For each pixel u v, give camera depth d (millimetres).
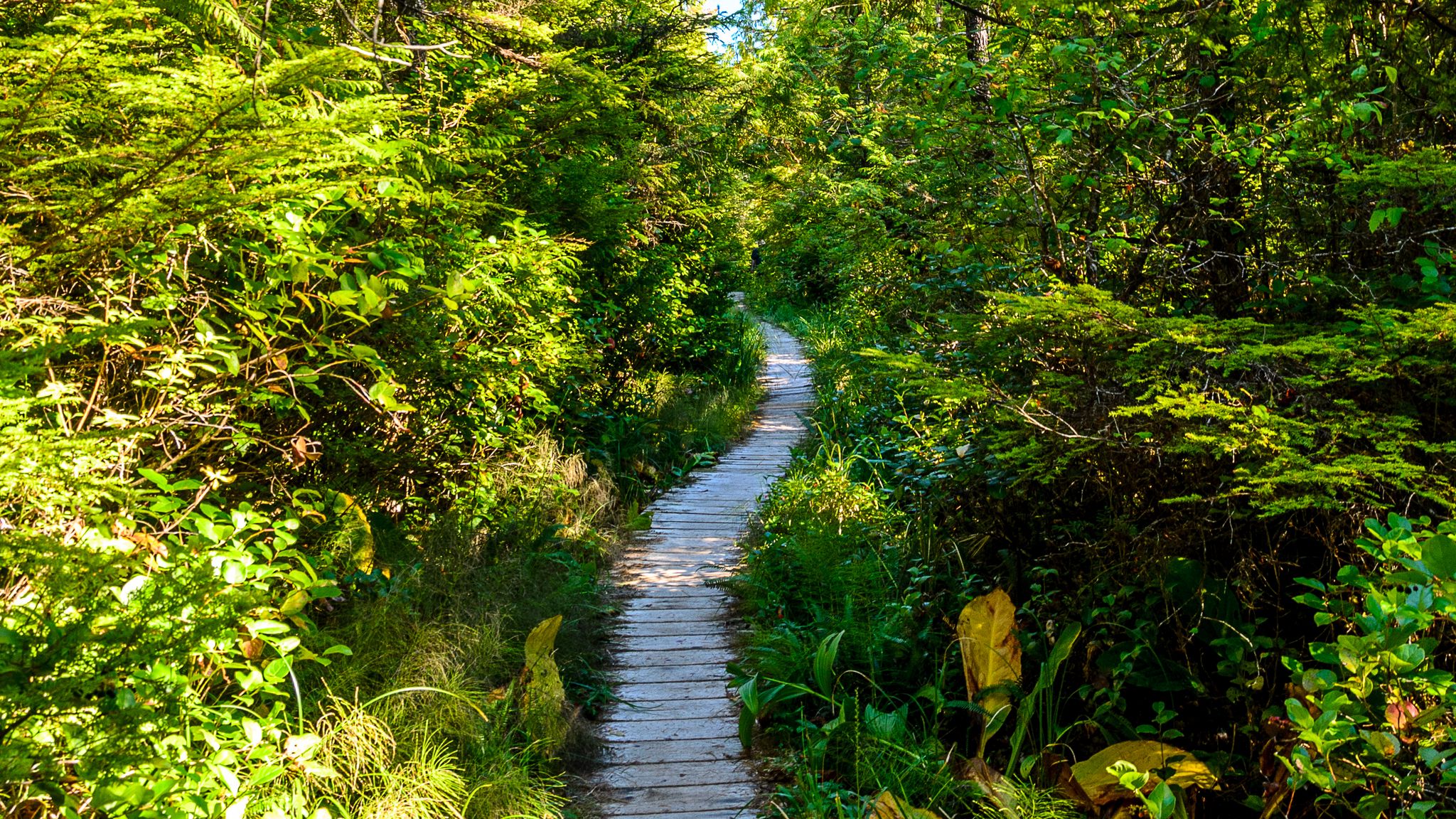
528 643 4547
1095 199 4805
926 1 6281
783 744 4293
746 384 13922
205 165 2754
